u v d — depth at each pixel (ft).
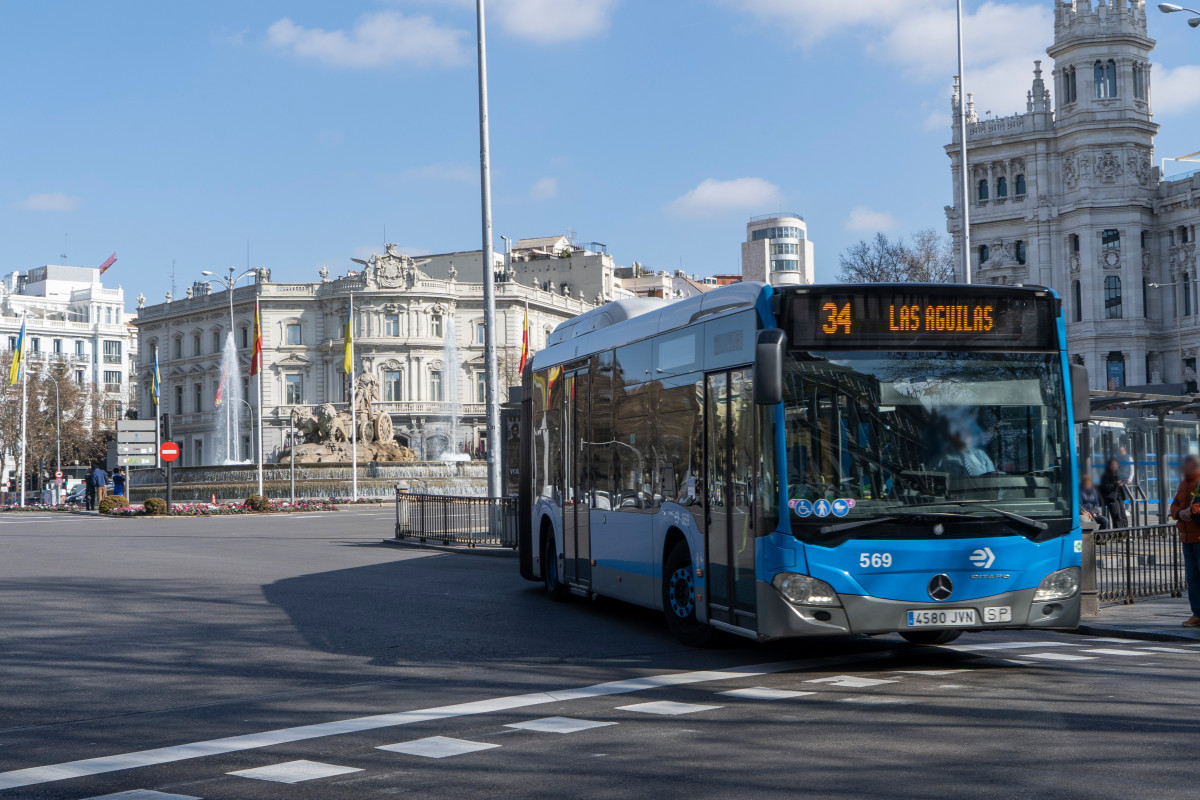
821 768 23.29
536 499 58.70
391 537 108.47
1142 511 96.84
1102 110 304.91
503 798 21.44
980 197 325.21
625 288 479.00
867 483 34.12
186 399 388.78
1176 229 303.07
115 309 574.15
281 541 101.76
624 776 22.86
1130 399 72.02
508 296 357.00
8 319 515.50
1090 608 48.83
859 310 34.76
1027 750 24.73
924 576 33.91
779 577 33.91
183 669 36.65
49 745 26.35
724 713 29.09
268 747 25.90
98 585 62.03
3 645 41.57
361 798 21.58
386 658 38.73
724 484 37.50
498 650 40.50
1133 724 27.45
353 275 353.10
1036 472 35.06
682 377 40.93
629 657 39.01
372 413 233.35
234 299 366.22
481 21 89.97
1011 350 35.45
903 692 31.99
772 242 565.94
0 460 359.87
